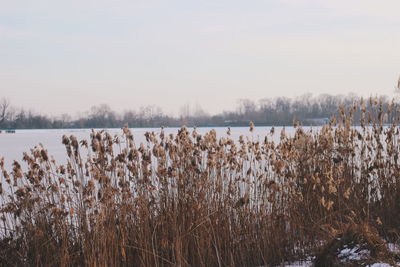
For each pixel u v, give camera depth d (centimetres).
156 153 666
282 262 683
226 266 678
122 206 645
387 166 833
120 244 619
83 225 623
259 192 728
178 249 620
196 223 657
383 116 823
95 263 577
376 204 796
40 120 11394
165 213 666
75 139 639
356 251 619
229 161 729
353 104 864
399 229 736
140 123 7631
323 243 693
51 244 632
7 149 3278
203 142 717
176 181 676
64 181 672
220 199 697
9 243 665
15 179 670
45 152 643
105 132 647
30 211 663
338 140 838
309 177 780
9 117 11100
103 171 627
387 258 593
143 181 668
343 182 781
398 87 809
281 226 725
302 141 777
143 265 619
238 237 699
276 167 724
